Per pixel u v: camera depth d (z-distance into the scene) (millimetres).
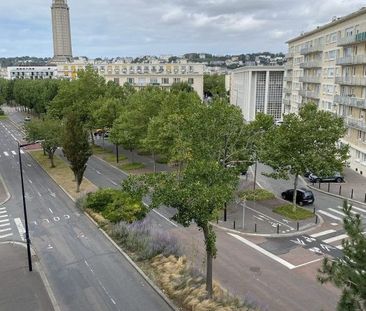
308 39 66062
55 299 18797
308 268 21594
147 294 18938
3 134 78812
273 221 29062
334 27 54656
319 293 18938
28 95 98000
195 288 18391
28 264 22219
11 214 31734
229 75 132375
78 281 20484
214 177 16578
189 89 97250
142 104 46531
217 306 16688
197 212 15359
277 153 29125
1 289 19859
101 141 67625
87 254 23766
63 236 26766
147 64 117625
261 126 31828
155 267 21422
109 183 40812
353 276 10289
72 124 35969
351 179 42219
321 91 59812
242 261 22547
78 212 31734
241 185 38312
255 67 85125
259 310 16766
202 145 23844
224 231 27328
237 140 27750
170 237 24625
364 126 42781
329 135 28953
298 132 28703
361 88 45469
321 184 40062
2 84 138375
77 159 36094
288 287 19547
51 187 39625
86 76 62969
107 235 26453
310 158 28469
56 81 87812
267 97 86375
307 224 28328
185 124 27453
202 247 24578
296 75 73625
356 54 47281
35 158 54406
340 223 28766
